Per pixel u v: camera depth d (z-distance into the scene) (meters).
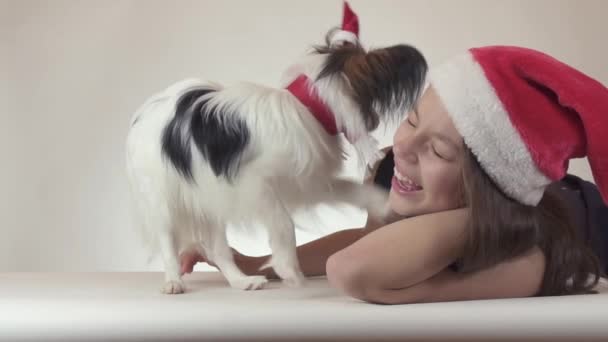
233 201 1.24
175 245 1.33
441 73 1.10
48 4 2.55
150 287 1.36
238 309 0.98
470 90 1.05
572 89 1.03
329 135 1.28
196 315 0.95
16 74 2.55
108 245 2.59
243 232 1.33
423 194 1.17
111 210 2.58
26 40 2.54
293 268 1.26
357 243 1.06
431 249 1.03
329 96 1.24
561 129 1.04
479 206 1.06
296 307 0.99
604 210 1.47
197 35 2.57
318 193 1.30
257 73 2.57
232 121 1.20
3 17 2.54
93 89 2.56
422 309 0.96
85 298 1.15
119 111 2.57
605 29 2.51
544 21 2.53
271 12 2.56
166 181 1.29
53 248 2.59
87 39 2.55
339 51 1.26
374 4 2.56
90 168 2.58
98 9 2.55
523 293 1.13
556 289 1.17
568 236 1.19
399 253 1.02
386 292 1.02
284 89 1.30
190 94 1.28
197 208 1.30
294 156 1.20
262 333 0.90
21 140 2.56
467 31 2.55
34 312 1.01
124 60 2.56
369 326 0.90
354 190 1.33
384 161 1.39
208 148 1.21
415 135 1.12
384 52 1.26
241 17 2.56
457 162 1.09
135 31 2.56
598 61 2.53
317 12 2.55
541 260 1.14
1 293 1.25
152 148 1.29
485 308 0.97
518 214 1.09
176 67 2.57
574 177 1.52
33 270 2.58
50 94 2.56
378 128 1.33
